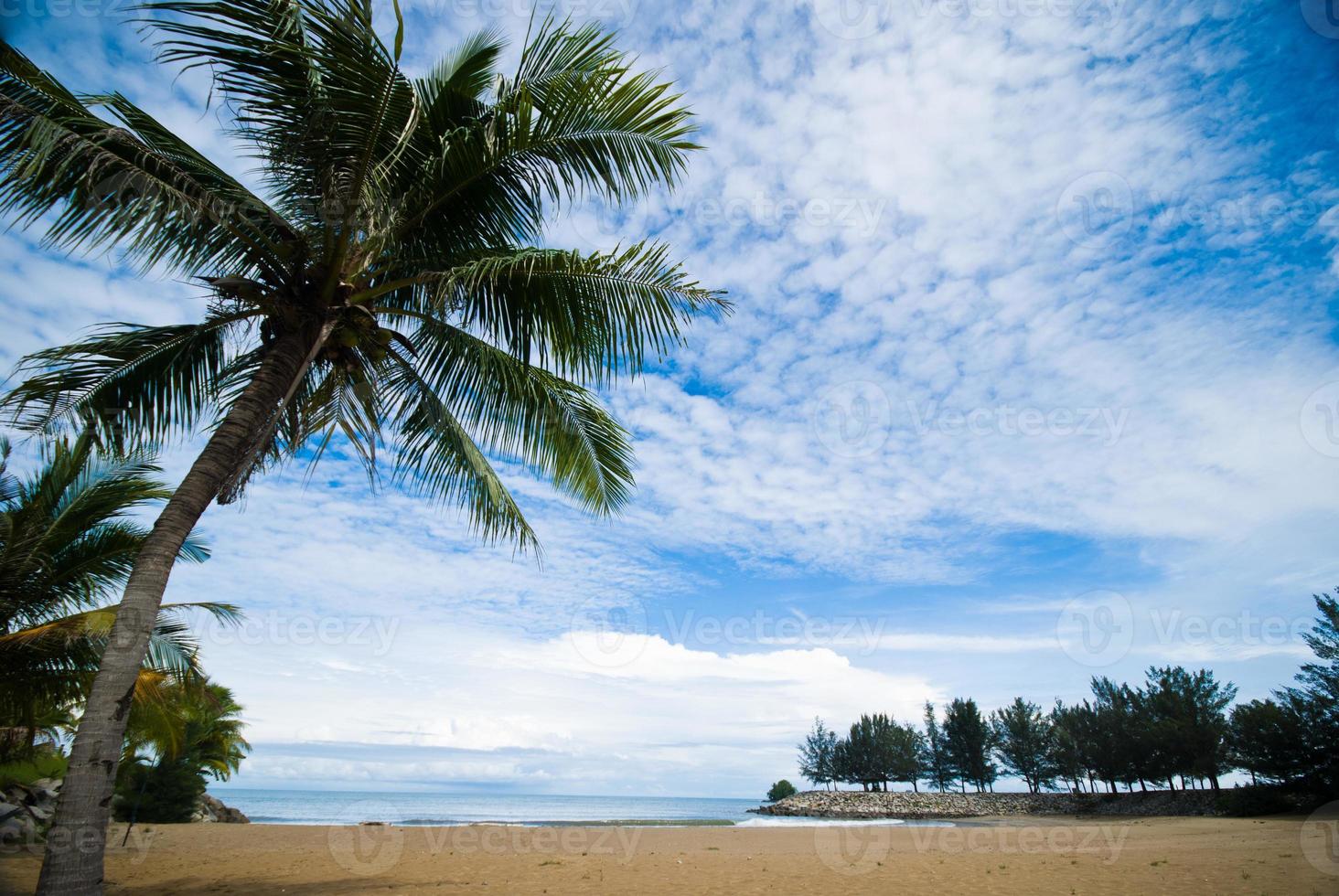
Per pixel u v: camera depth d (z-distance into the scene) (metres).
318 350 6.43
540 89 7.11
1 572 10.10
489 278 7.02
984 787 61.38
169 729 12.96
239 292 6.20
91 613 9.96
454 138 7.09
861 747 73.88
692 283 7.12
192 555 11.56
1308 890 8.23
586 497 8.74
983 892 8.84
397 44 5.84
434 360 8.01
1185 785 44.59
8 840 12.62
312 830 20.05
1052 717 59.69
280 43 5.53
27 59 5.31
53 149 5.29
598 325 7.32
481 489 8.37
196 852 13.76
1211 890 8.46
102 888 4.50
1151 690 46.38
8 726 10.82
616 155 7.16
